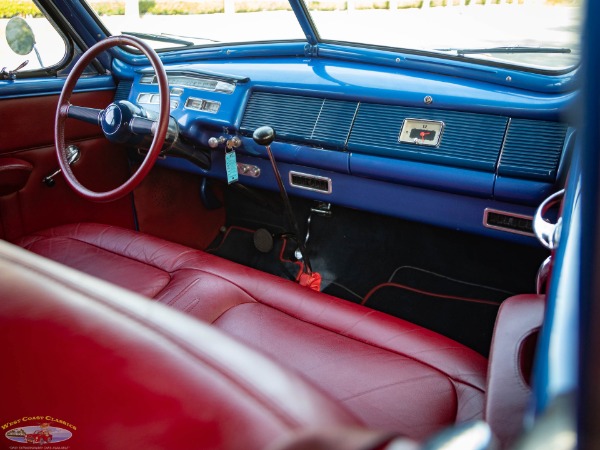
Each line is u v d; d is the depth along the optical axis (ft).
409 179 6.73
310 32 7.37
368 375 4.05
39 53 8.20
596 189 0.87
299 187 7.90
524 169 5.94
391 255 8.57
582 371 0.95
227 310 4.98
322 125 7.20
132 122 6.19
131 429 2.08
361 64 7.32
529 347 3.35
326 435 1.64
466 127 6.30
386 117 6.81
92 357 2.28
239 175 8.36
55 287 2.70
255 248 9.63
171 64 8.77
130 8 8.30
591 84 0.84
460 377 4.03
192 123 7.91
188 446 1.95
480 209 6.61
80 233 6.75
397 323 4.63
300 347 4.38
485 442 1.07
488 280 7.97
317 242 9.14
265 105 7.61
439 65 6.66
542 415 1.06
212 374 2.12
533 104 5.88
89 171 8.93
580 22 0.84
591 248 0.90
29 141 8.01
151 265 5.89
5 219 7.98
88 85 8.84
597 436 0.92
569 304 1.50
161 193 9.69
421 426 3.65
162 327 2.39
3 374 2.44
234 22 7.77
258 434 1.86
